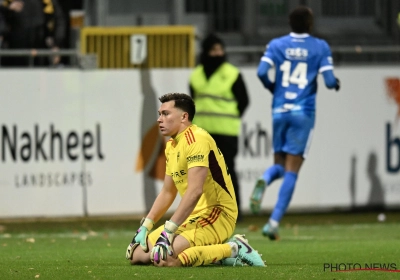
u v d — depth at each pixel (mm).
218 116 34188
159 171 37406
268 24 53750
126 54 39281
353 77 38656
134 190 37219
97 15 52500
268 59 29859
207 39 34250
